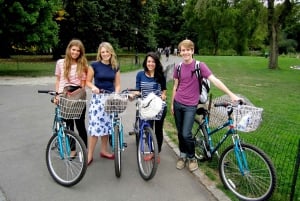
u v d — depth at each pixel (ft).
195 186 15.47
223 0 110.52
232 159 14.96
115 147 15.93
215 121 16.81
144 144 16.51
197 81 16.31
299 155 13.44
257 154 13.89
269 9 103.86
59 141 15.65
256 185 14.17
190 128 16.66
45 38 69.92
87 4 104.73
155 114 15.97
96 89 16.38
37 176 16.11
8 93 41.63
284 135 22.17
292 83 68.33
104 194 14.47
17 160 18.20
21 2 61.67
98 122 17.15
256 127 13.71
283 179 16.16
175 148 20.84
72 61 16.80
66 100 15.01
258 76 82.23
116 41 119.96
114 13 116.67
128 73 74.59
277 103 43.16
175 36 248.73
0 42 68.64
